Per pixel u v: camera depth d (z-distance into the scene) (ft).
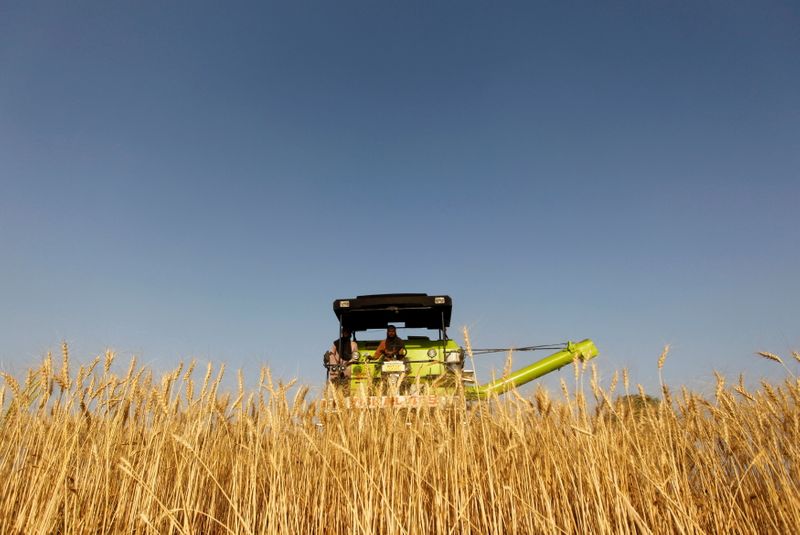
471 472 19.15
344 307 38.32
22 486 17.29
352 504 18.24
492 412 20.74
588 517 17.97
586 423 18.63
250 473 18.35
